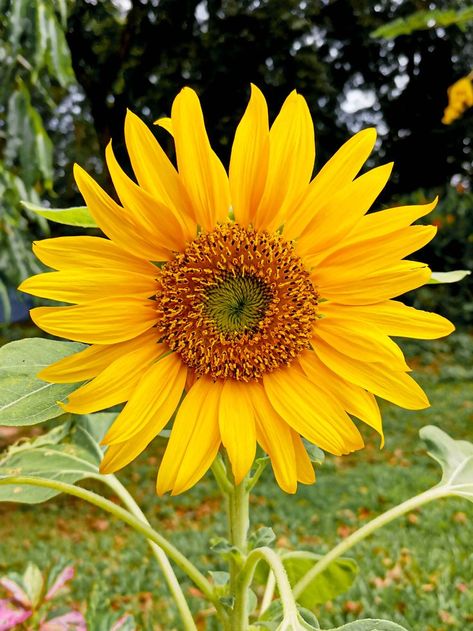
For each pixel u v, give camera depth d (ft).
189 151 0.85
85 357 0.84
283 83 8.86
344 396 0.87
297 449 0.87
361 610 2.51
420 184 13.14
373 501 4.18
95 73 8.22
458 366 8.45
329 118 9.89
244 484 0.97
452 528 3.38
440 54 11.85
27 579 1.53
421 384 7.86
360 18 10.16
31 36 3.25
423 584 2.67
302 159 0.87
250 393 0.88
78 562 3.47
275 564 0.86
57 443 1.18
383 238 0.87
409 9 10.00
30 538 4.23
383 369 0.86
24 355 0.88
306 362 0.89
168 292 0.87
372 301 0.88
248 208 0.89
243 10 8.69
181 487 0.82
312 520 3.98
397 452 5.42
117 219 0.85
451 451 1.16
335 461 5.36
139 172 0.85
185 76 8.43
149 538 0.93
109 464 0.82
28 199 3.56
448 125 12.21
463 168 13.16
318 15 10.09
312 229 0.89
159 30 8.16
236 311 0.89
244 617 0.94
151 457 5.96
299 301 0.88
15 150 3.43
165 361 0.87
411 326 0.87
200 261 0.88
